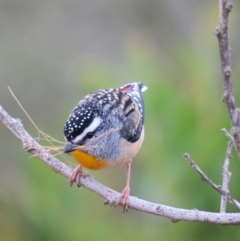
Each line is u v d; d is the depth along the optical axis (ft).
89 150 30.22
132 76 43.32
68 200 40.50
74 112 30.30
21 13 77.46
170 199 36.70
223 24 20.03
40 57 75.36
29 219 40.63
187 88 39.19
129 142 32.32
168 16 81.00
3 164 66.03
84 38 78.43
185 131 37.17
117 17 80.59
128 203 29.12
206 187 35.86
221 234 36.55
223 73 20.85
